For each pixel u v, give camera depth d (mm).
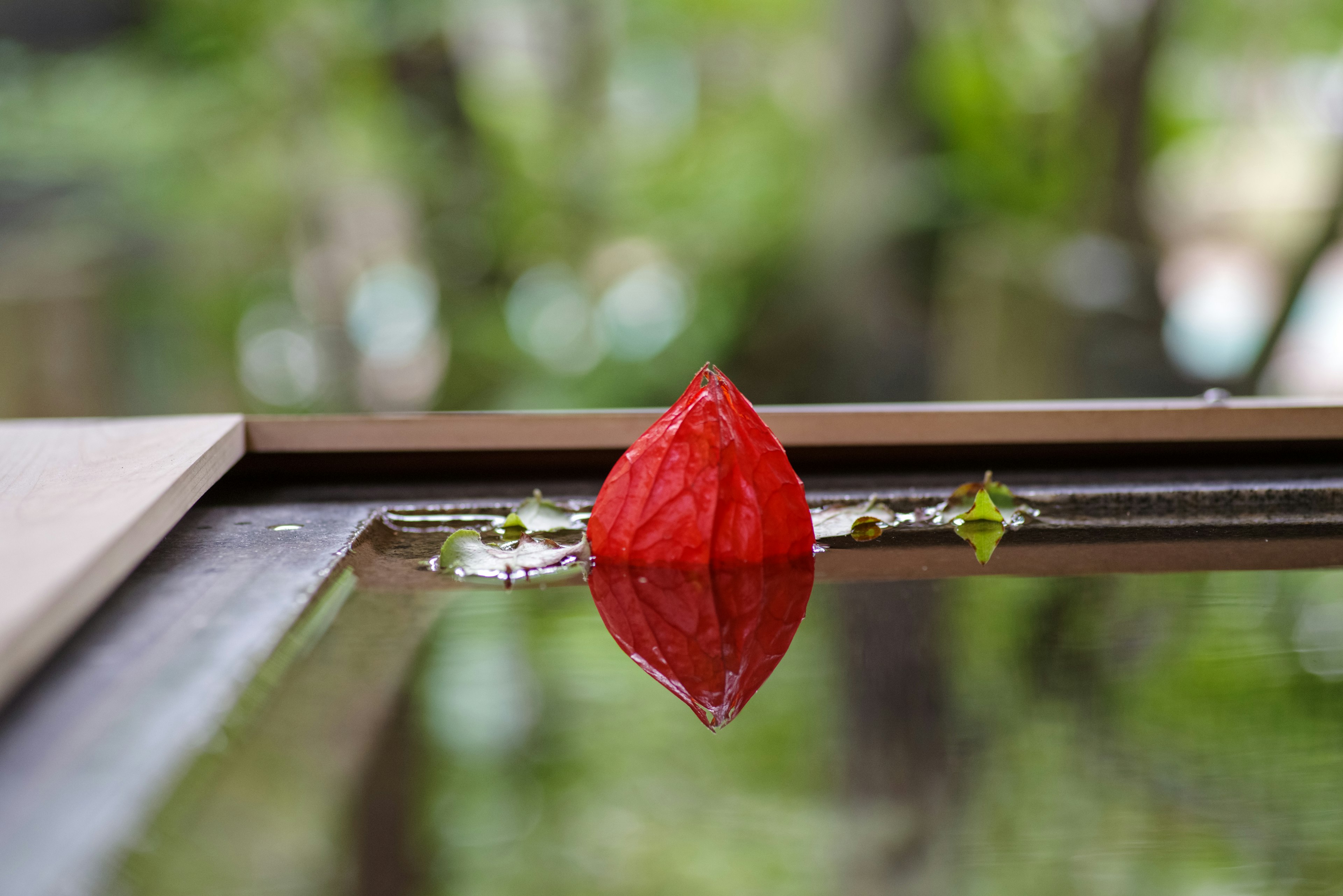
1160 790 547
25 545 593
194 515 696
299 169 2975
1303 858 532
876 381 2742
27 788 544
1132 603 630
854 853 533
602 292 3256
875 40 2764
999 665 594
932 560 662
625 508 653
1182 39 2988
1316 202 3006
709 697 580
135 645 590
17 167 2908
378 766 553
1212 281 3211
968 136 2756
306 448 734
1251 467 752
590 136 3260
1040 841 536
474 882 526
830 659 598
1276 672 591
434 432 735
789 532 658
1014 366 2645
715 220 3258
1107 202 2793
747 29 3381
